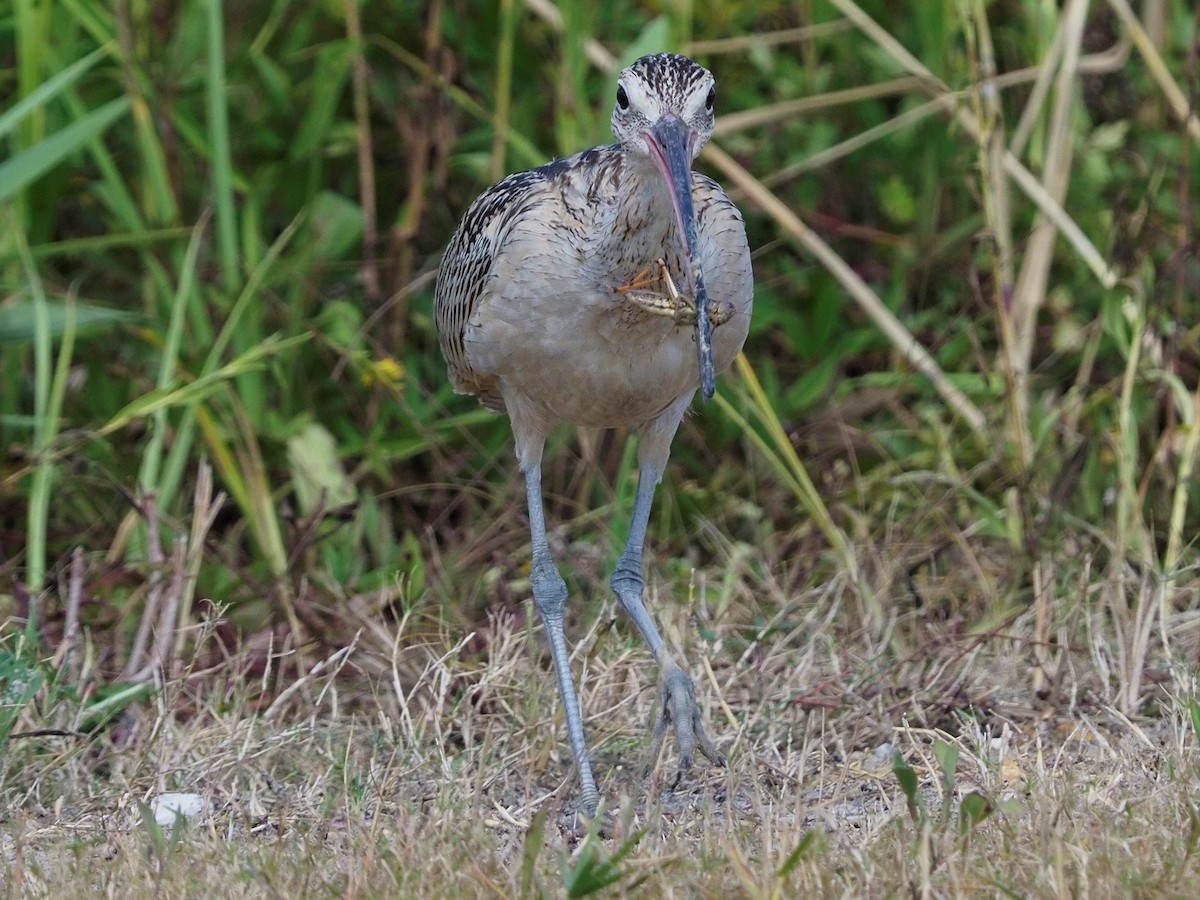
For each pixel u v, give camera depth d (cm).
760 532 1177
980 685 966
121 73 1231
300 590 1095
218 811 845
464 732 898
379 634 1018
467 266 952
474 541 1173
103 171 1184
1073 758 865
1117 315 1094
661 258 864
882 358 1336
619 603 948
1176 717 875
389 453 1200
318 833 792
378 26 1298
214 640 1055
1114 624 1008
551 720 921
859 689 956
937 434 1180
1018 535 1098
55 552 1181
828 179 1335
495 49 1290
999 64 1415
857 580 1051
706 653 965
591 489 1230
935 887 675
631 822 777
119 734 955
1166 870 674
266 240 1315
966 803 715
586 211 870
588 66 1287
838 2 1221
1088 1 1220
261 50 1254
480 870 707
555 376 916
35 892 727
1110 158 1298
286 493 1210
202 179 1274
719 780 878
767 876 688
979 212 1295
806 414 1255
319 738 931
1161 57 1308
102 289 1307
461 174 1322
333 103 1230
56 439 1109
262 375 1191
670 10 1204
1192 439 1072
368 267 1255
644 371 909
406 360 1259
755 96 1345
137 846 758
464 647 1027
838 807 820
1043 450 1152
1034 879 677
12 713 877
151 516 1066
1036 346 1301
